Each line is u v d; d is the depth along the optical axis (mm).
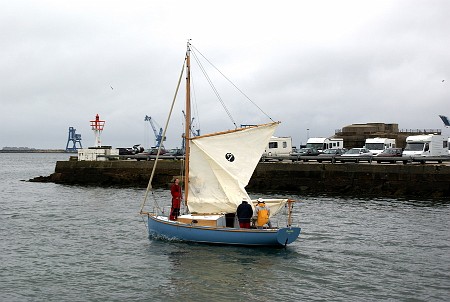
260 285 21062
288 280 21734
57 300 19484
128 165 65562
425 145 60469
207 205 28734
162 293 20172
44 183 71000
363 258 25359
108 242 29328
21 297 19797
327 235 31109
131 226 34875
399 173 51062
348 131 112875
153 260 24953
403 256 25781
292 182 55469
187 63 30109
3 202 49000
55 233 32312
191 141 28875
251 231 26734
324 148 81688
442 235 31016
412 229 33000
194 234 27891
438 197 48969
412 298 19516
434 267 23719
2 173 112062
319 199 48656
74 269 23578
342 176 53531
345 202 46469
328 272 22891
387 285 21078
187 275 22453
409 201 46969
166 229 28938
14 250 27438
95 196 53656
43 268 23781
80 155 71312
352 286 20938
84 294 20141
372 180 52219
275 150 72125
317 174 54594
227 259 24938
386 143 70500
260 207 27688
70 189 61938
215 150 28656
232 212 28516
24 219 38188
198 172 28875
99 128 75562
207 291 20375
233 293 20109
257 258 25156
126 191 58562
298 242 28969
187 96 30047
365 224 34906
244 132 28562
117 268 23688
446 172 48969
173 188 29188
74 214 40719
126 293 20219
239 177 28594
